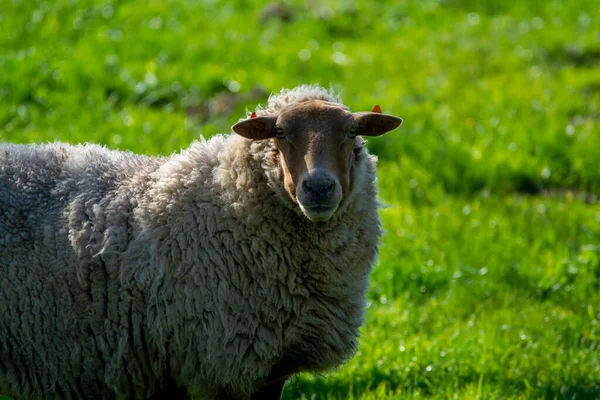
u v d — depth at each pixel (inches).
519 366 539.8
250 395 409.1
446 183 888.3
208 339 390.9
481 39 1401.3
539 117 1029.2
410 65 1261.1
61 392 402.3
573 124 1040.2
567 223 777.6
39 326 390.9
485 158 923.4
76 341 391.9
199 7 1423.5
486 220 788.6
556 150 946.1
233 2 1476.4
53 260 392.5
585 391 507.2
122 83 1052.5
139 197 407.5
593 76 1200.2
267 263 396.2
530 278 669.3
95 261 391.5
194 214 400.8
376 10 1533.0
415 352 552.7
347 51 1310.3
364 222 415.5
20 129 882.8
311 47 1293.1
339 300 410.6
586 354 555.2
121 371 398.0
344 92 1109.7
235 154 407.5
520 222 778.2
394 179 871.1
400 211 801.6
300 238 399.2
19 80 991.0
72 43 1174.3
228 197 401.1
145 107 1013.2
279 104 421.4
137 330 391.5
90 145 446.0
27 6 1250.6
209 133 909.2
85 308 390.3
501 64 1270.9
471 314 624.4
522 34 1421.0
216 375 396.5
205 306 390.0
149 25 1273.4
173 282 390.3
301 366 413.7
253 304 395.2
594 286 665.6
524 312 616.1
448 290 658.2
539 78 1203.2
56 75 1028.5
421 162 914.1
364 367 537.3
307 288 402.9
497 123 1011.9
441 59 1286.9
